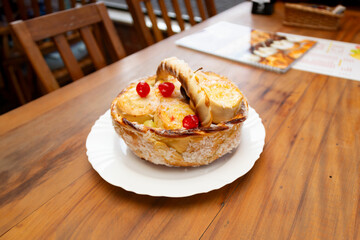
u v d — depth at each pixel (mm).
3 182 412
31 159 447
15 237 348
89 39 771
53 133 498
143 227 355
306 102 567
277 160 439
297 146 462
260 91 606
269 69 684
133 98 416
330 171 419
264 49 774
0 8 1427
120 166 418
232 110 395
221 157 432
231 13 1088
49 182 411
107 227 356
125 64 724
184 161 398
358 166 425
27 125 516
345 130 493
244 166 408
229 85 433
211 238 343
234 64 713
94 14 774
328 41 823
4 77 1386
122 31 1861
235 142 416
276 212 368
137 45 1836
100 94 604
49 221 363
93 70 1285
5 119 531
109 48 835
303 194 388
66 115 541
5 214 372
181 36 890
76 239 345
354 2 1131
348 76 649
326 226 351
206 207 375
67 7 1736
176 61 398
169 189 380
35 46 657
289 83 631
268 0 1029
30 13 1479
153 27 1005
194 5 1770
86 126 513
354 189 392
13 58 1203
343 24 953
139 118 407
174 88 424
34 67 658
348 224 352
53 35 693
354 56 735
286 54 745
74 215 369
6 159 448
